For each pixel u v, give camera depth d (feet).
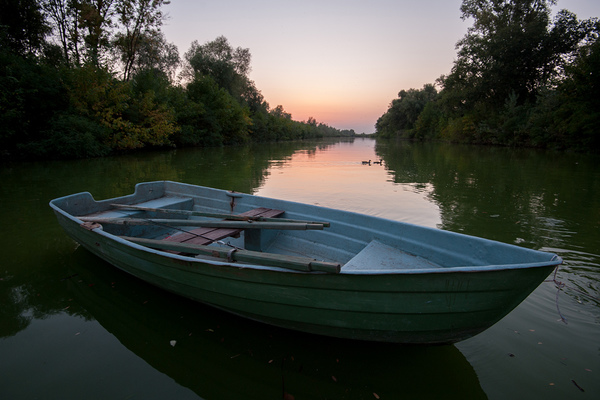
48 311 10.48
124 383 7.72
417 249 11.02
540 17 91.71
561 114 74.54
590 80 67.51
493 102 106.93
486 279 7.20
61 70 51.57
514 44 91.56
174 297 11.38
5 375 7.84
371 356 8.84
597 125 65.67
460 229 18.76
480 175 39.68
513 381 7.87
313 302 8.27
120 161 48.93
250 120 112.88
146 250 9.77
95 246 12.28
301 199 26.05
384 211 22.59
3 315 10.24
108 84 53.83
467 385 7.84
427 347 9.16
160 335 9.48
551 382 7.81
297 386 7.83
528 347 8.95
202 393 7.52
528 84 99.04
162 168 42.75
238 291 8.96
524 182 34.32
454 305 7.59
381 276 7.44
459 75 107.55
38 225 18.29
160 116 62.54
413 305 7.73
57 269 13.23
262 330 9.76
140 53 89.25
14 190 26.91
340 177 38.06
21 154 44.27
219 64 115.34
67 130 47.52
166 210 15.20
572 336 9.34
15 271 13.01
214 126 88.89
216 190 17.43
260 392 7.64
